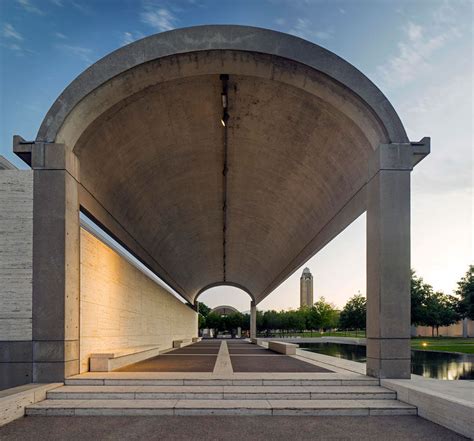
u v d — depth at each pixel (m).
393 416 7.23
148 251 19.39
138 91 9.89
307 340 47.03
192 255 28.67
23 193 9.19
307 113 11.02
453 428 6.32
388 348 9.02
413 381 8.47
